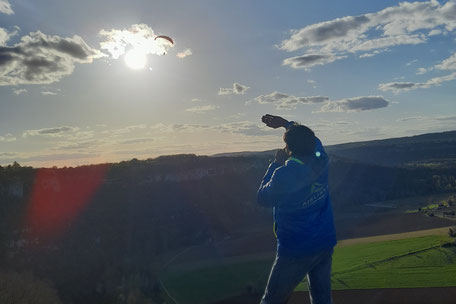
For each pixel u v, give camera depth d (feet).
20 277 166.20
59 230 228.43
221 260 224.74
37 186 243.81
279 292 9.55
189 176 334.85
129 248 235.81
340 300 150.30
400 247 225.97
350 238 268.82
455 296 142.20
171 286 174.40
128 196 283.59
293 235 9.21
